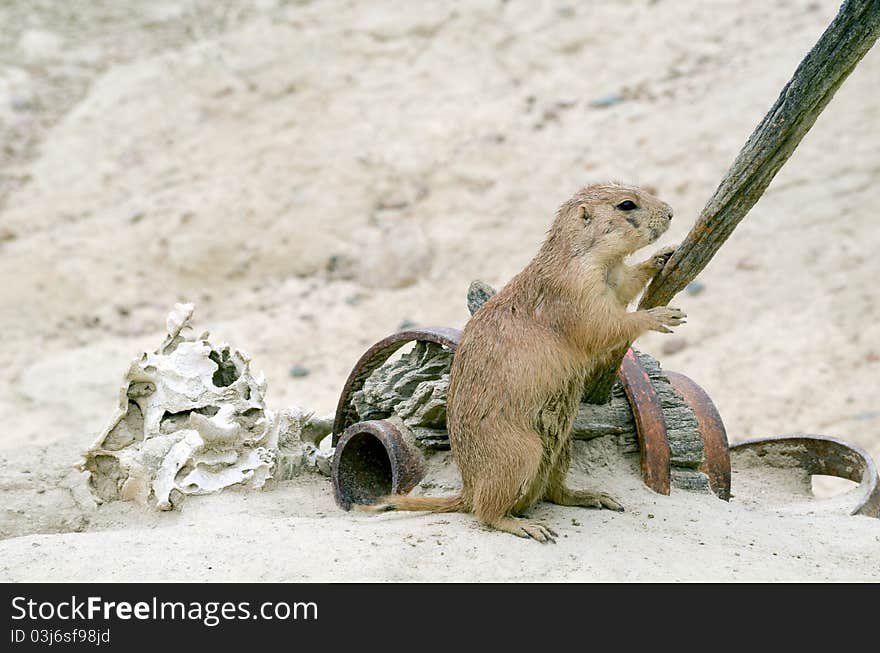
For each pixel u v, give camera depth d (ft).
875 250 35.19
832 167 38.93
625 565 14.46
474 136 43.55
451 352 18.65
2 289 38.65
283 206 41.24
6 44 51.85
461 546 14.73
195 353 19.34
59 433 31.35
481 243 39.06
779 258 35.94
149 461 18.22
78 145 45.37
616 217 15.48
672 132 41.47
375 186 41.86
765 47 45.01
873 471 19.07
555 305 15.49
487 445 15.43
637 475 17.80
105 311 37.88
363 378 19.39
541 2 50.29
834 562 15.21
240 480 18.17
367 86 46.57
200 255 39.68
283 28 49.93
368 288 38.40
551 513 16.47
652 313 15.33
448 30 49.11
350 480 18.25
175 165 43.65
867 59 43.39
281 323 36.70
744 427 29.01
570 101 44.88
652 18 48.39
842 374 30.60
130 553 14.65
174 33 52.21
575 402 15.89
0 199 42.83
